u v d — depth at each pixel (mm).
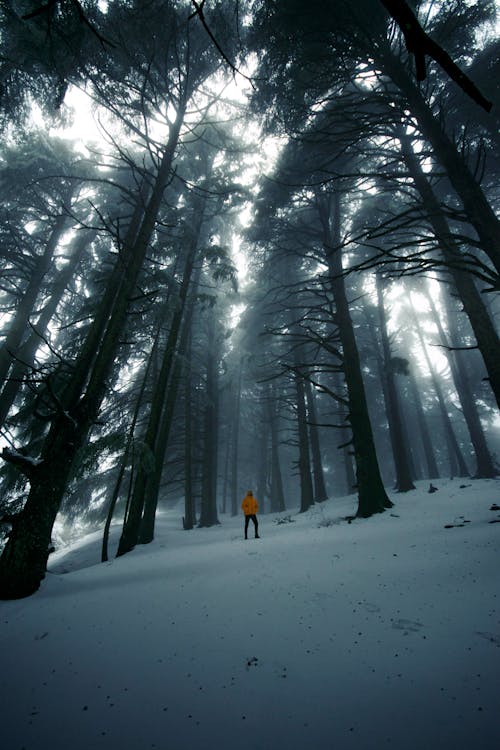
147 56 8070
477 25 8500
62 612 4379
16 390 13883
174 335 12461
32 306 15828
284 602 4000
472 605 3469
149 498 11828
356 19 6785
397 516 8641
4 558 5355
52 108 9742
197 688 2639
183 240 13227
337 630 3297
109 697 2617
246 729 2201
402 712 2221
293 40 7203
